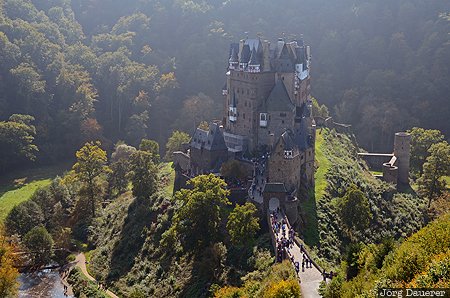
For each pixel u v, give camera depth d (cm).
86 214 14975
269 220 10794
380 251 6912
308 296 7375
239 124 14875
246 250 10506
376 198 13975
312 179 13650
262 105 14112
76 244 13800
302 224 11438
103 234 14025
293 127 13838
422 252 6081
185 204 11350
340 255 11006
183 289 10438
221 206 11919
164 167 16525
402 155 16212
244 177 12888
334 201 13012
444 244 6097
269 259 9650
